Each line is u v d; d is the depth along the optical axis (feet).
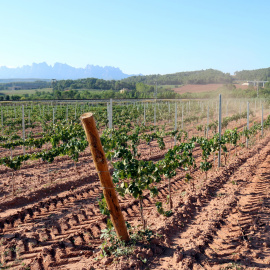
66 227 25.12
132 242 20.07
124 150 21.36
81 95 267.80
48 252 20.66
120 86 472.44
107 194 18.75
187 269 17.38
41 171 43.96
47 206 30.14
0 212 28.50
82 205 30.27
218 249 20.48
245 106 189.88
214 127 87.20
